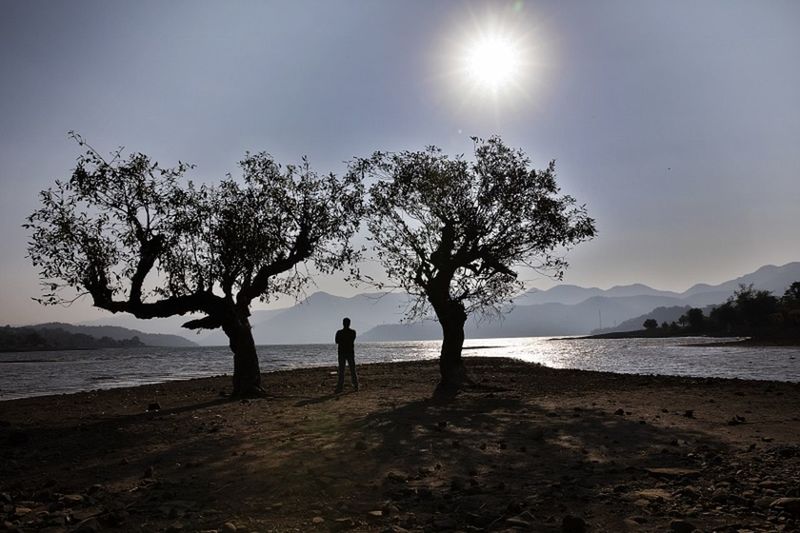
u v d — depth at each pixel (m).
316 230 20.48
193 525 5.37
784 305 159.12
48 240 15.59
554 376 29.25
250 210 19.55
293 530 5.24
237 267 19.31
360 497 6.33
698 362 53.34
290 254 20.23
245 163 19.88
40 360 110.25
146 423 12.92
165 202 17.52
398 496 6.33
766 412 13.12
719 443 9.02
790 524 4.97
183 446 9.83
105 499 6.43
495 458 8.29
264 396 19.53
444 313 20.30
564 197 20.05
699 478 6.79
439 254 20.08
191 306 18.75
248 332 19.94
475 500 6.06
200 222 18.44
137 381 37.97
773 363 49.66
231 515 5.71
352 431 10.95
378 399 17.48
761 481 6.50
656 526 5.06
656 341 167.50
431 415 13.20
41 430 12.36
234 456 8.77
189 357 112.38
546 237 19.39
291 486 6.82
